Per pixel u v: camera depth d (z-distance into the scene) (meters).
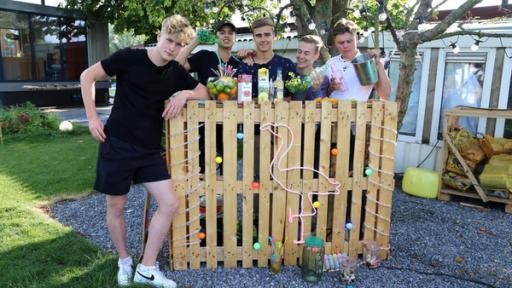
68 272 2.82
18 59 13.66
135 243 3.35
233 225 2.92
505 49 4.77
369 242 3.02
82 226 3.70
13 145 7.77
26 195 4.57
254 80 3.22
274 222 2.93
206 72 3.65
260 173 2.86
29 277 2.74
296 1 4.45
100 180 2.52
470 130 5.17
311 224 3.04
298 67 3.29
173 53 2.38
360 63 2.93
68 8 14.42
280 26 4.93
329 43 4.88
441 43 5.14
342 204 3.00
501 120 4.95
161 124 2.64
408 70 4.05
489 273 2.96
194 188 2.83
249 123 2.78
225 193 2.87
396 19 5.23
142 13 10.84
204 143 2.99
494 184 4.23
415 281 2.83
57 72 14.76
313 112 2.82
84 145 7.75
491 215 4.19
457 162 4.56
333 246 3.06
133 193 4.69
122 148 2.47
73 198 4.51
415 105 5.49
